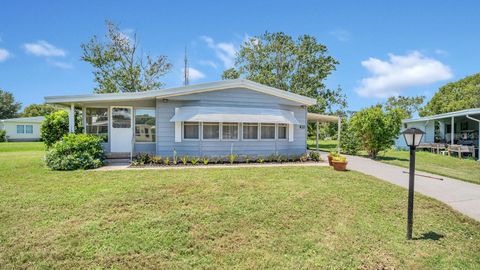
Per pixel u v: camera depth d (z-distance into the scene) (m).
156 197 7.97
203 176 10.93
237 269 4.51
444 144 24.89
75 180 10.03
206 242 5.41
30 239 5.34
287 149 17.28
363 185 10.00
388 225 6.49
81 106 16.56
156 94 14.80
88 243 5.22
